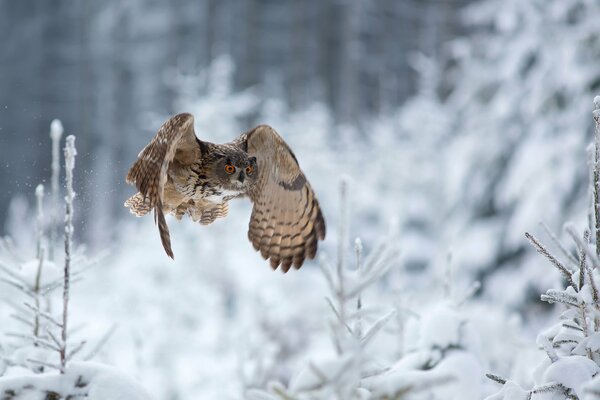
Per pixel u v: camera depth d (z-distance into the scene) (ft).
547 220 52.75
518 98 57.77
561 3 56.13
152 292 53.31
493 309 53.42
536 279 52.80
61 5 192.75
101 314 51.21
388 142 81.71
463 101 64.34
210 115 68.64
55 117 179.52
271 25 178.09
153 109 166.91
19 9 195.21
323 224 20.43
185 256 57.67
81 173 21.40
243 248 61.36
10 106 179.83
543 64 56.24
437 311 20.76
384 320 13.21
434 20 167.32
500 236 56.59
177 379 43.37
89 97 167.94
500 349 24.82
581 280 15.06
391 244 22.29
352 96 151.84
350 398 11.67
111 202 121.29
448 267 24.67
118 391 15.64
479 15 66.33
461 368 19.49
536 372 15.52
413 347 21.04
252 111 104.53
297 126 83.51
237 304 56.95
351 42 156.35
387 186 80.23
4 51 188.55
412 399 15.40
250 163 20.38
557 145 53.72
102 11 186.80
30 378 15.79
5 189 161.17
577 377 14.35
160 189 16.85
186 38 176.86
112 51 179.73
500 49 61.67
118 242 84.74
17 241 67.62
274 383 12.00
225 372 41.45
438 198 77.71
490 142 58.90
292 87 153.07
